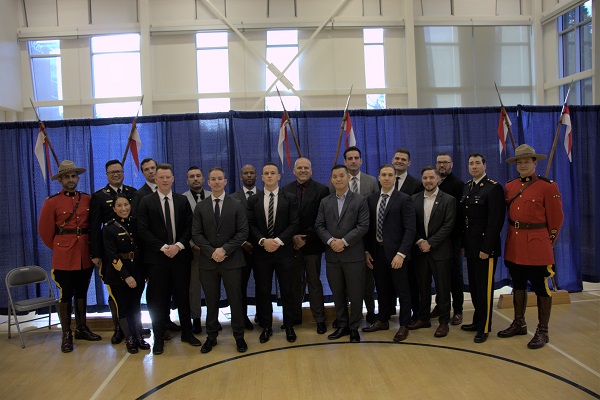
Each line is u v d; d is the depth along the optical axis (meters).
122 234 3.83
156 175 3.87
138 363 3.66
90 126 5.04
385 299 4.11
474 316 4.12
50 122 5.02
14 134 4.99
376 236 4.02
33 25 6.20
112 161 4.16
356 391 3.04
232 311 3.83
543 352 3.59
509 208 3.89
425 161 5.27
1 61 5.77
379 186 4.43
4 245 4.98
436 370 3.32
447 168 4.25
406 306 3.94
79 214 4.11
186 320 4.00
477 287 3.88
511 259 3.84
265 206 4.01
